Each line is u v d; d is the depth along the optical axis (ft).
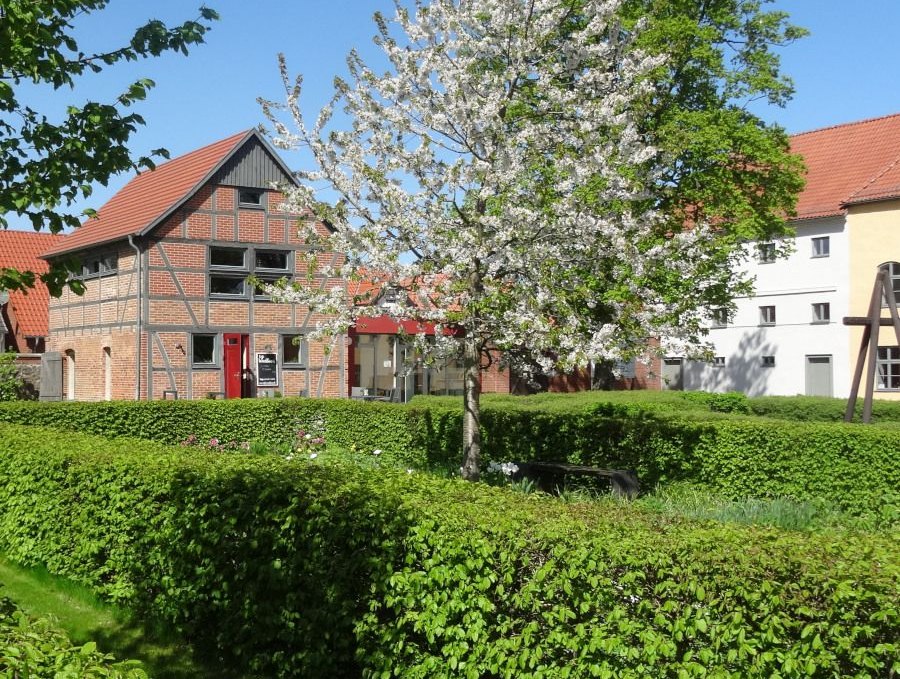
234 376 86.53
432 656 16.24
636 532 15.39
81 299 94.73
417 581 16.34
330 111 37.14
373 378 98.27
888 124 109.19
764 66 76.48
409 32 37.09
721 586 13.41
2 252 112.98
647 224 36.29
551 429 44.42
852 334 99.14
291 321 89.61
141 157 20.07
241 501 20.20
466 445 36.47
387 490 19.35
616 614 13.98
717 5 77.30
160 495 22.72
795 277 105.09
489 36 36.29
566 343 33.19
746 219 72.33
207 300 85.35
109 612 24.13
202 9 20.98
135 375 82.79
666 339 36.50
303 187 36.14
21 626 10.68
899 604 12.19
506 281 35.94
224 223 86.07
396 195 35.12
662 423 41.37
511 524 15.87
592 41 37.27
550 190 34.53
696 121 70.69
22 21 17.87
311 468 22.86
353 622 17.48
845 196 101.40
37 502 27.99
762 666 12.66
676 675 13.58
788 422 40.45
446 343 36.32
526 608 15.20
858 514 36.45
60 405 54.65
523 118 36.32
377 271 37.27
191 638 21.75
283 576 19.02
